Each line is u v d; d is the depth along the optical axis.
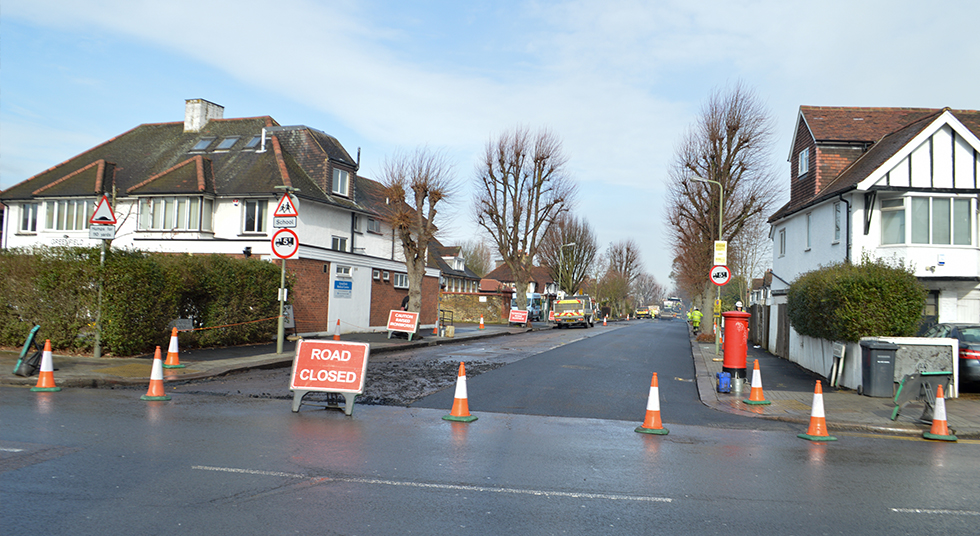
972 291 17.81
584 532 4.96
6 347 15.82
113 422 8.43
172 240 25.36
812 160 23.09
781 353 23.06
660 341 31.47
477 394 12.36
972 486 6.66
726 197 32.44
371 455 7.18
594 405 11.58
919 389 10.35
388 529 4.86
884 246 17.98
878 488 6.50
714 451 8.12
